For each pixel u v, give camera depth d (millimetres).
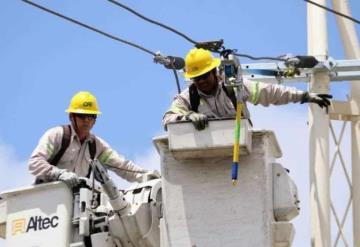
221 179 9969
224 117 9875
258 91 10305
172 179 10094
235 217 9875
